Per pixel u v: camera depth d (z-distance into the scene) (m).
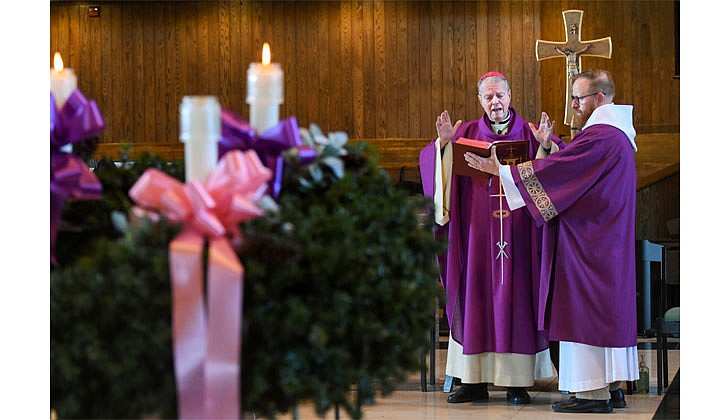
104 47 11.56
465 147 4.93
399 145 11.34
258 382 1.46
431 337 5.78
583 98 4.98
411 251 1.71
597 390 4.91
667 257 6.92
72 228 1.81
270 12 11.52
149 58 11.56
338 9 11.52
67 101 1.78
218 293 1.42
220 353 1.41
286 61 11.54
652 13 10.99
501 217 5.23
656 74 10.99
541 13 11.27
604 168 4.78
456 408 5.12
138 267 1.47
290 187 1.80
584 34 11.15
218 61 11.56
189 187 1.50
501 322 5.23
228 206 1.53
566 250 4.84
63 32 11.59
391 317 1.60
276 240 1.49
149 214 1.54
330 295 1.53
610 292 4.81
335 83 11.49
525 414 4.94
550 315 4.94
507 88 5.41
